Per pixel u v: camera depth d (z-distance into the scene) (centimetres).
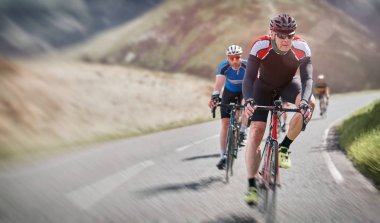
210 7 9250
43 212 467
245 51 7844
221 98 730
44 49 5781
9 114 1366
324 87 1844
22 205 493
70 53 6362
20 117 1389
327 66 7531
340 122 1599
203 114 2300
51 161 810
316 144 1014
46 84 1998
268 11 9019
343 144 980
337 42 8344
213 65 7406
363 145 802
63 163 782
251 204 502
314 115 1995
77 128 1503
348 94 4728
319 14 9256
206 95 3098
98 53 7269
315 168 721
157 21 9062
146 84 2959
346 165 752
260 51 493
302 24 8762
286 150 521
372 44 8875
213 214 467
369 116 1057
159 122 1866
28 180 632
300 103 474
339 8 10169
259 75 538
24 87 1762
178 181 625
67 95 1961
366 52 8344
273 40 488
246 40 8062
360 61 7925
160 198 530
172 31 8700
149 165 748
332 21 9138
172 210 480
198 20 8900
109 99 2188
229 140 650
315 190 574
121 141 1127
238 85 747
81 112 1773
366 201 524
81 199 523
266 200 489
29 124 1368
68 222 434
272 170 498
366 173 684
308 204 508
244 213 471
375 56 8331
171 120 1969
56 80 2194
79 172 692
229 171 673
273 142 509
